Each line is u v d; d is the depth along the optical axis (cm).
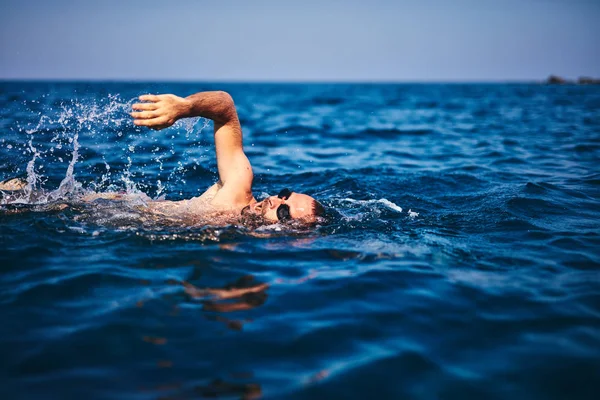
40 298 254
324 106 2556
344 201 513
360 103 2942
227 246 341
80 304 249
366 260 325
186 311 245
